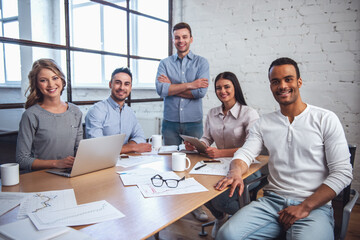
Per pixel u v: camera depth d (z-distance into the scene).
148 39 3.37
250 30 3.24
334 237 1.33
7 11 2.94
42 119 1.70
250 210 1.43
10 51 2.46
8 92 2.41
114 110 2.13
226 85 2.02
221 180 1.34
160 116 3.67
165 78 2.66
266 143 1.57
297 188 1.44
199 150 1.97
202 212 2.49
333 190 1.29
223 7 3.37
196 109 2.70
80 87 2.74
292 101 1.46
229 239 1.29
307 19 2.93
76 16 3.13
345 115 2.85
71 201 1.08
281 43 3.08
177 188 1.26
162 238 2.16
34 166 1.55
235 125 2.05
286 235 1.33
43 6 3.08
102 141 1.44
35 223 0.88
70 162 1.49
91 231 0.86
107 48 2.95
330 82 2.88
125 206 1.05
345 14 2.75
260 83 3.24
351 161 1.51
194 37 3.58
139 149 1.99
